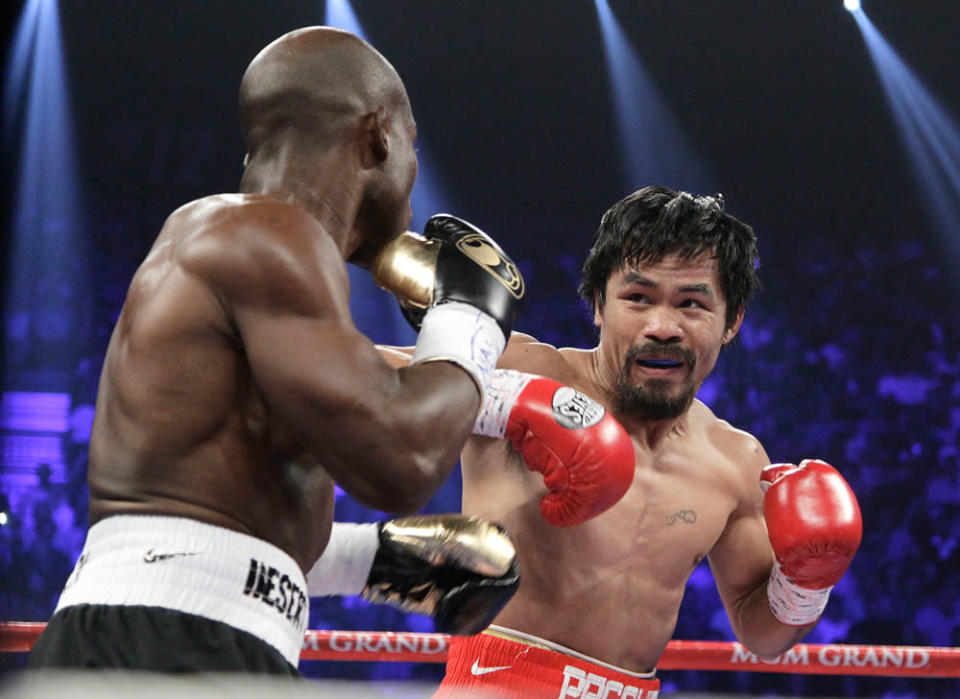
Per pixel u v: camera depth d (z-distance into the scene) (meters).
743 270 2.33
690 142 10.81
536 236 10.91
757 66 10.62
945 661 2.88
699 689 7.78
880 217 10.70
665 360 2.20
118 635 1.25
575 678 2.17
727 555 2.49
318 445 1.33
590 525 2.22
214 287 1.35
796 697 7.69
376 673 7.50
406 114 1.66
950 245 10.58
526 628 2.21
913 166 10.62
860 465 9.91
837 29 10.39
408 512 1.38
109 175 10.45
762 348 10.41
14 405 9.98
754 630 2.49
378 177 1.59
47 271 10.33
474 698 2.11
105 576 1.31
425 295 1.57
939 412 10.06
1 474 9.64
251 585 1.34
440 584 1.72
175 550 1.32
